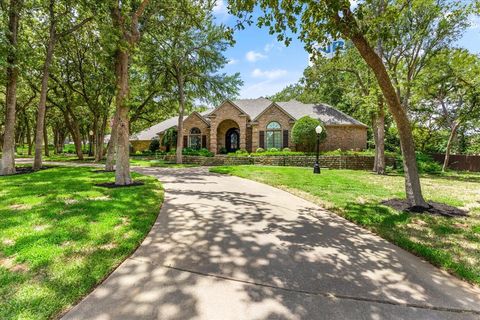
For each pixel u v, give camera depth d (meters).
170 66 21.28
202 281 2.96
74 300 2.50
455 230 4.78
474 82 16.34
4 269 2.97
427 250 3.81
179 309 2.44
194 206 6.52
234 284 2.91
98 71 20.25
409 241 4.18
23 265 3.07
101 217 5.03
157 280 2.96
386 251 3.94
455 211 6.18
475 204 7.12
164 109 26.44
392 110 6.62
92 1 9.25
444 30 14.18
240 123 24.95
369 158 20.80
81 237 4.00
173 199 7.32
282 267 3.35
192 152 24.66
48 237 3.90
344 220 5.54
